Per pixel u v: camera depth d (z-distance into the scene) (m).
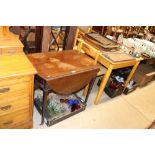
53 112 2.31
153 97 3.53
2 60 1.62
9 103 1.63
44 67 1.90
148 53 3.25
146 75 3.50
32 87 1.71
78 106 2.54
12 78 1.48
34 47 2.60
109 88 3.09
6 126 1.79
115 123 2.54
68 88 2.04
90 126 2.37
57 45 2.80
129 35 4.02
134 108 3.02
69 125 2.30
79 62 2.21
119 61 2.41
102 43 2.57
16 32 2.18
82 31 2.95
